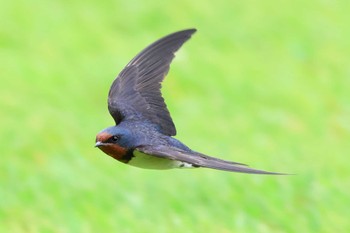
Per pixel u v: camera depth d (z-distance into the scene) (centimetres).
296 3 2358
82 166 1387
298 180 1297
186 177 1306
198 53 2059
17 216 1236
